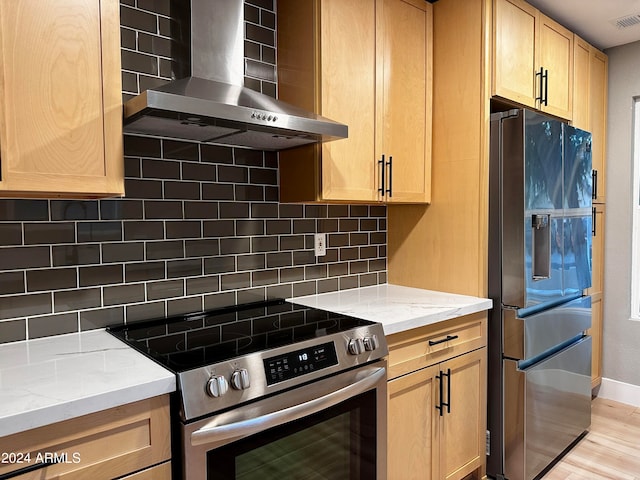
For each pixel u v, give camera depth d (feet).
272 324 5.41
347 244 7.86
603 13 8.48
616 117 10.18
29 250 4.83
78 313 5.15
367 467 5.32
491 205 7.16
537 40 7.89
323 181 6.04
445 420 6.53
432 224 7.75
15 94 3.74
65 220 5.04
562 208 7.65
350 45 6.28
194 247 6.03
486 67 7.00
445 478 6.56
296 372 4.46
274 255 6.88
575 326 8.17
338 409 4.96
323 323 5.41
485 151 7.05
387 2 6.75
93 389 3.47
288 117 4.96
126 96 5.35
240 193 6.45
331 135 5.41
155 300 5.71
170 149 5.76
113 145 4.28
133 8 5.40
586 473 7.59
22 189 3.79
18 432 3.07
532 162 6.86
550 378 7.48
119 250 5.42
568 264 7.84
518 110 6.77
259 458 4.26
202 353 4.29
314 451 4.75
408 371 5.93
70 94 4.02
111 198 5.15
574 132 7.99
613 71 10.19
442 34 7.50
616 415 9.66
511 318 6.99
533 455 7.16
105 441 3.49
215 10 5.46
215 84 5.21
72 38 4.02
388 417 5.74
